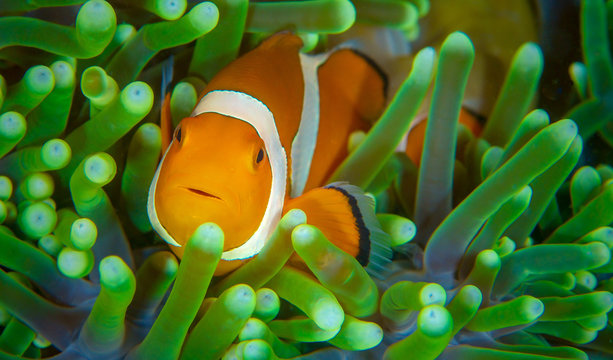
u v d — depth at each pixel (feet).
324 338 0.51
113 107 0.51
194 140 0.52
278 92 0.58
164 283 0.51
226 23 0.61
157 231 0.54
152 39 0.57
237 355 0.50
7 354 0.49
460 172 0.64
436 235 0.57
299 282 0.51
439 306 0.48
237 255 0.54
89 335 0.49
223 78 0.55
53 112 0.54
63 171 0.54
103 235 0.52
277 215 0.56
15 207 0.53
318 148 0.63
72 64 0.57
